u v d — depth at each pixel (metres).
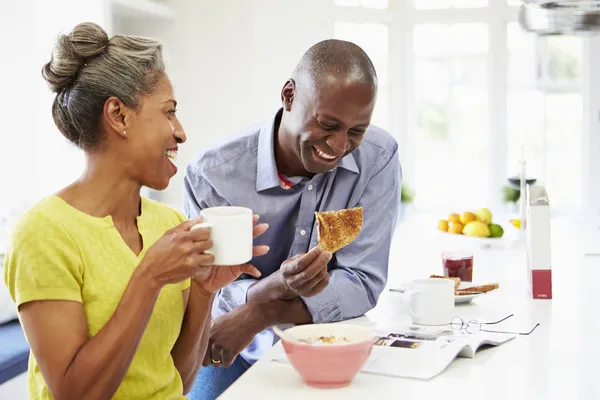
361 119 1.88
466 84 5.83
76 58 1.49
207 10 4.98
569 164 5.73
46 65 1.51
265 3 5.05
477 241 3.40
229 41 4.99
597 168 5.65
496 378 1.53
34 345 1.41
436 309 1.94
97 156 1.52
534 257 2.24
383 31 5.83
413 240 3.61
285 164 2.14
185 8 4.96
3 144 3.88
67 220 1.47
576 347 1.74
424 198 5.96
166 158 1.54
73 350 1.40
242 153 2.19
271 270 2.26
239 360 2.27
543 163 5.76
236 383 1.52
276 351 1.75
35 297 1.40
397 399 1.42
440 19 5.75
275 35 5.12
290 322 2.00
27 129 3.87
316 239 2.17
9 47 3.84
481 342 1.72
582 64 5.64
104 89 1.48
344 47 1.89
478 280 2.55
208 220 1.39
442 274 2.69
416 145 5.94
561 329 1.90
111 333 1.38
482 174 5.88
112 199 1.54
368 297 2.11
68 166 3.86
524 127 5.78
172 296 1.61
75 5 3.82
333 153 1.91
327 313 2.00
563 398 1.41
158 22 4.96
